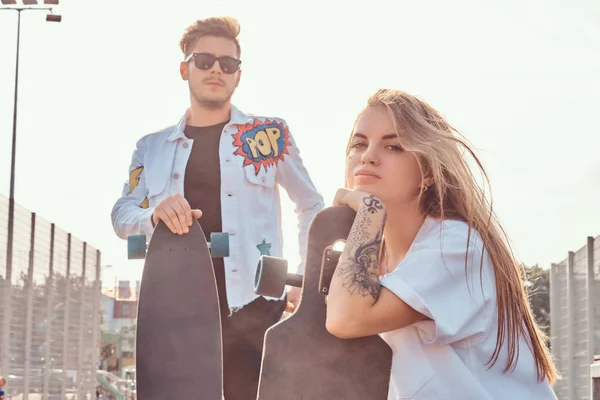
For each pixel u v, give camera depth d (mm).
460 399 1954
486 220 2070
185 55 3789
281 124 3926
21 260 12031
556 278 13398
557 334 13375
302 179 3945
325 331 2008
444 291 1959
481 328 1977
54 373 14234
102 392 38750
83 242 16078
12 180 20359
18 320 12070
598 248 10562
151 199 3738
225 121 3801
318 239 2068
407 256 2006
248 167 3744
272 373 1978
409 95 2139
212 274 2646
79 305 15938
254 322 3602
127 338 62812
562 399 13070
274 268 2123
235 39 3770
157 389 2566
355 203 2057
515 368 2029
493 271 2035
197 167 3721
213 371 2574
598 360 5730
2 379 10820
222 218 3668
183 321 2605
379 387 1982
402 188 2092
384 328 1946
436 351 1977
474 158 2113
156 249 2660
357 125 2148
